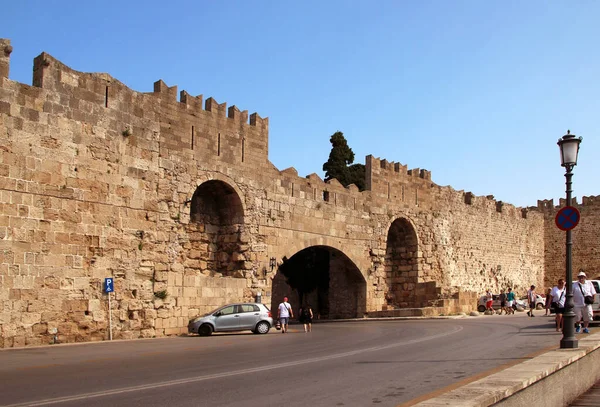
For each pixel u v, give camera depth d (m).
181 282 36.28
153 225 34.88
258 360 20.56
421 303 55.91
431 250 58.91
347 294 53.84
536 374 12.06
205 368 18.50
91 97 32.16
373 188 53.56
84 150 31.47
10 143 28.34
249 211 42.00
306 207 46.72
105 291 31.58
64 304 29.70
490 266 68.69
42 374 17.52
